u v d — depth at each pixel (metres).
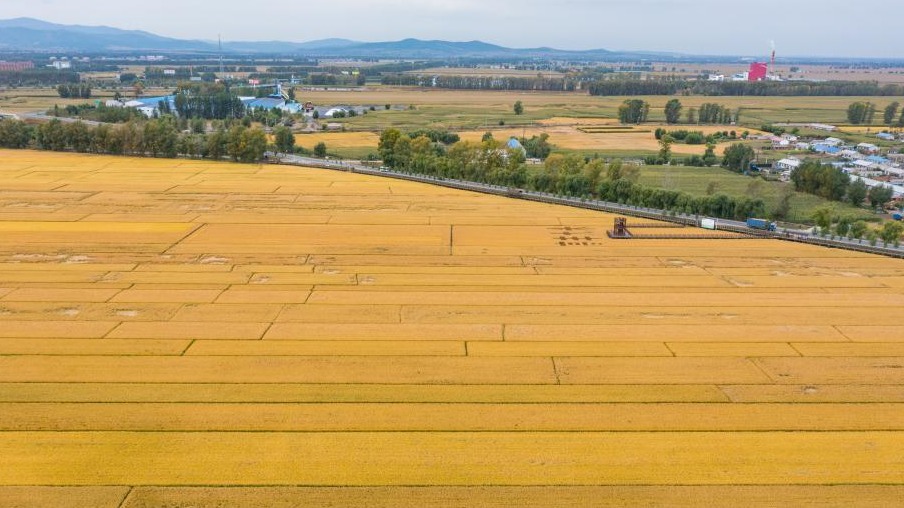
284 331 61.69
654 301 71.12
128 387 50.81
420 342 59.78
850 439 45.25
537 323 64.62
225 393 50.19
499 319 65.50
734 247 92.56
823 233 99.38
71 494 38.66
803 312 68.19
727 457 43.12
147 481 39.91
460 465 41.97
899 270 82.81
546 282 77.06
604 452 43.50
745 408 49.06
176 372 53.28
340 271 79.94
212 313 65.81
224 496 38.75
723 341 60.72
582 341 60.44
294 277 77.44
